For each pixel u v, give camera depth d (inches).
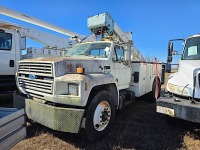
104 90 140.2
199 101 131.4
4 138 77.6
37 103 130.6
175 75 158.2
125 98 195.9
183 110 126.0
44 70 126.6
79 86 116.4
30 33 306.8
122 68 185.5
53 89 121.6
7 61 235.6
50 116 122.0
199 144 131.5
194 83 133.6
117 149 123.3
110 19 216.2
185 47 180.7
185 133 148.8
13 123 83.7
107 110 140.7
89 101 127.5
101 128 136.0
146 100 260.4
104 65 157.9
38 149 122.2
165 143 132.7
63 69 125.1
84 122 122.4
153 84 253.4
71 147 125.3
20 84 149.7
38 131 148.7
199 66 143.5
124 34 260.2
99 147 125.1
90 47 185.6
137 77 208.1
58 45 350.6
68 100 118.7
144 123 171.3
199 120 119.7
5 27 234.1
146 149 124.3
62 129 119.2
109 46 172.7
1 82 230.7
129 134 146.4
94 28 217.3
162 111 136.6
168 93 151.1
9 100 259.1
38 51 282.2
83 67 137.8
